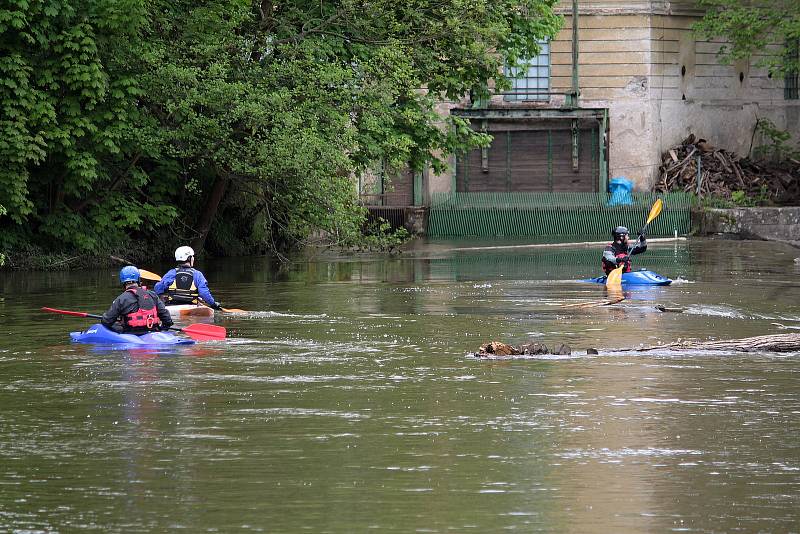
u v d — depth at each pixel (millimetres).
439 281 61344
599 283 59688
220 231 81375
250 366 33812
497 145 111250
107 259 71062
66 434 25594
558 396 29531
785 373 32469
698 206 104125
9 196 64438
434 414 27531
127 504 20703
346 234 70312
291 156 65500
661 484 21859
